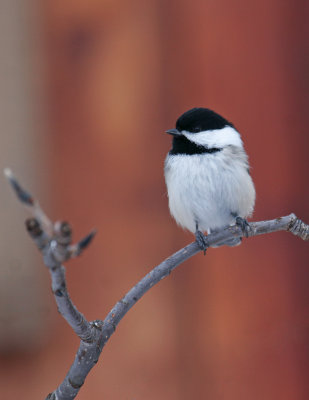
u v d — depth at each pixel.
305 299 7.38
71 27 7.95
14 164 7.84
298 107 7.77
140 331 7.36
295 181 7.75
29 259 7.68
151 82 7.77
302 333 7.29
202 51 7.71
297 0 7.73
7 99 7.89
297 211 7.72
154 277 3.52
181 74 7.73
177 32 7.75
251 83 7.77
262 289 7.45
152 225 7.67
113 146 7.80
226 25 7.73
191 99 7.71
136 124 7.77
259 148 7.76
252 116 7.76
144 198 7.72
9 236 7.65
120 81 7.82
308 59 7.78
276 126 7.77
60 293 2.77
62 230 2.29
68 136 7.90
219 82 7.73
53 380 7.34
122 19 7.81
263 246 7.50
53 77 7.95
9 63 7.91
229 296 7.43
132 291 3.43
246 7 7.77
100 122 7.85
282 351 7.27
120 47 7.82
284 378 7.23
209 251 7.47
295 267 7.45
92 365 3.09
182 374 7.29
